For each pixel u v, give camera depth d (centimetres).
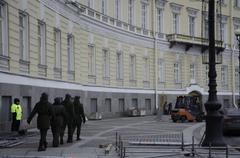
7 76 2672
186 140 2381
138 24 5616
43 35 3338
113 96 5000
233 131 3031
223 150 1862
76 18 4100
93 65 4603
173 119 4359
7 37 2700
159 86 5959
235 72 7481
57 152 1867
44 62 3328
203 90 6775
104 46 4859
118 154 1800
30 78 3030
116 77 5119
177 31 6412
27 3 2995
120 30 5194
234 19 7444
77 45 4134
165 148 1991
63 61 3728
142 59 5684
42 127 1906
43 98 1923
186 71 6506
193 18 6700
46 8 3356
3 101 2647
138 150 1911
